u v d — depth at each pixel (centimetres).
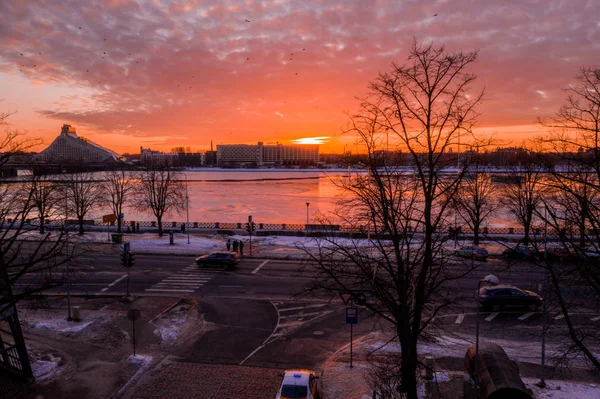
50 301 2552
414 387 1182
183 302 2556
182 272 3272
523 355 1805
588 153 1442
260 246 4294
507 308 2378
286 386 1386
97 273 3231
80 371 1697
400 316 1198
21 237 4516
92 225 5828
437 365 1719
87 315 2316
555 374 1636
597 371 1658
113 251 4041
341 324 2222
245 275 3172
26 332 2078
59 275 3083
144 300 2573
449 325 2156
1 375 1568
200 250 4122
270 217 7138
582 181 1138
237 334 2091
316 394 1437
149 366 1747
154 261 3666
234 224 6012
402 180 1420
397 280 1231
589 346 1889
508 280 2942
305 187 13938
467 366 1429
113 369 1719
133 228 5381
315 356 1850
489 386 1205
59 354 1848
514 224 5628
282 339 2031
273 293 2727
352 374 1633
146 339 2025
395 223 1358
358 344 1953
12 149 1855
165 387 1575
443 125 1159
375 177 1277
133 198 8962
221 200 9794
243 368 1733
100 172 19200
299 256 3753
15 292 2708
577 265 1142
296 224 5959
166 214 7569
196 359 1820
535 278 2994
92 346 1936
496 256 3775
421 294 1188
